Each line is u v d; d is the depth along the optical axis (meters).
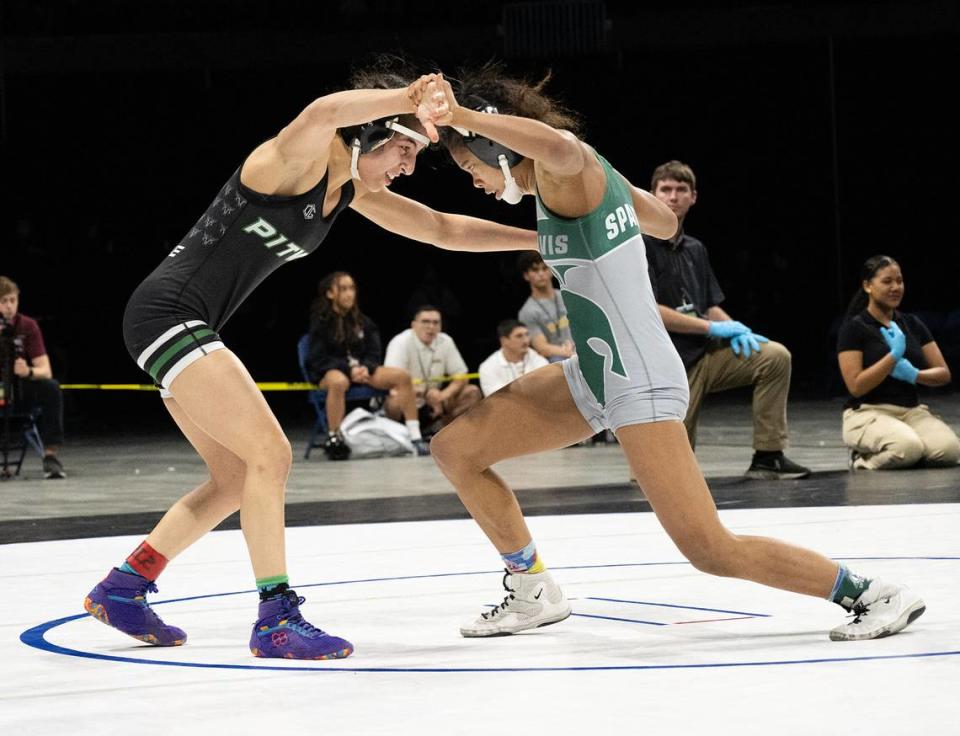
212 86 23.19
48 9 21.97
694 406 9.50
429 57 21.91
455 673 4.00
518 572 4.74
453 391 13.84
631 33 21.86
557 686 3.76
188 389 4.48
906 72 23.34
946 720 3.21
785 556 4.34
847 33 22.08
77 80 23.12
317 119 4.18
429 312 13.73
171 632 4.65
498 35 21.77
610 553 6.58
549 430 4.66
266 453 4.46
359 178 4.56
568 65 22.44
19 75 22.27
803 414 16.44
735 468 10.56
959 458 9.99
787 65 23.19
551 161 4.17
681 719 3.30
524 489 9.89
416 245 24.08
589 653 4.27
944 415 14.75
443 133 4.52
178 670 4.19
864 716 3.28
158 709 3.63
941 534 6.66
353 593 5.67
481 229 5.05
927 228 23.97
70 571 6.54
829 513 7.59
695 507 4.29
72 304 22.91
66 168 23.31
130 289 23.34
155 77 23.17
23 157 23.12
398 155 4.53
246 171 4.45
